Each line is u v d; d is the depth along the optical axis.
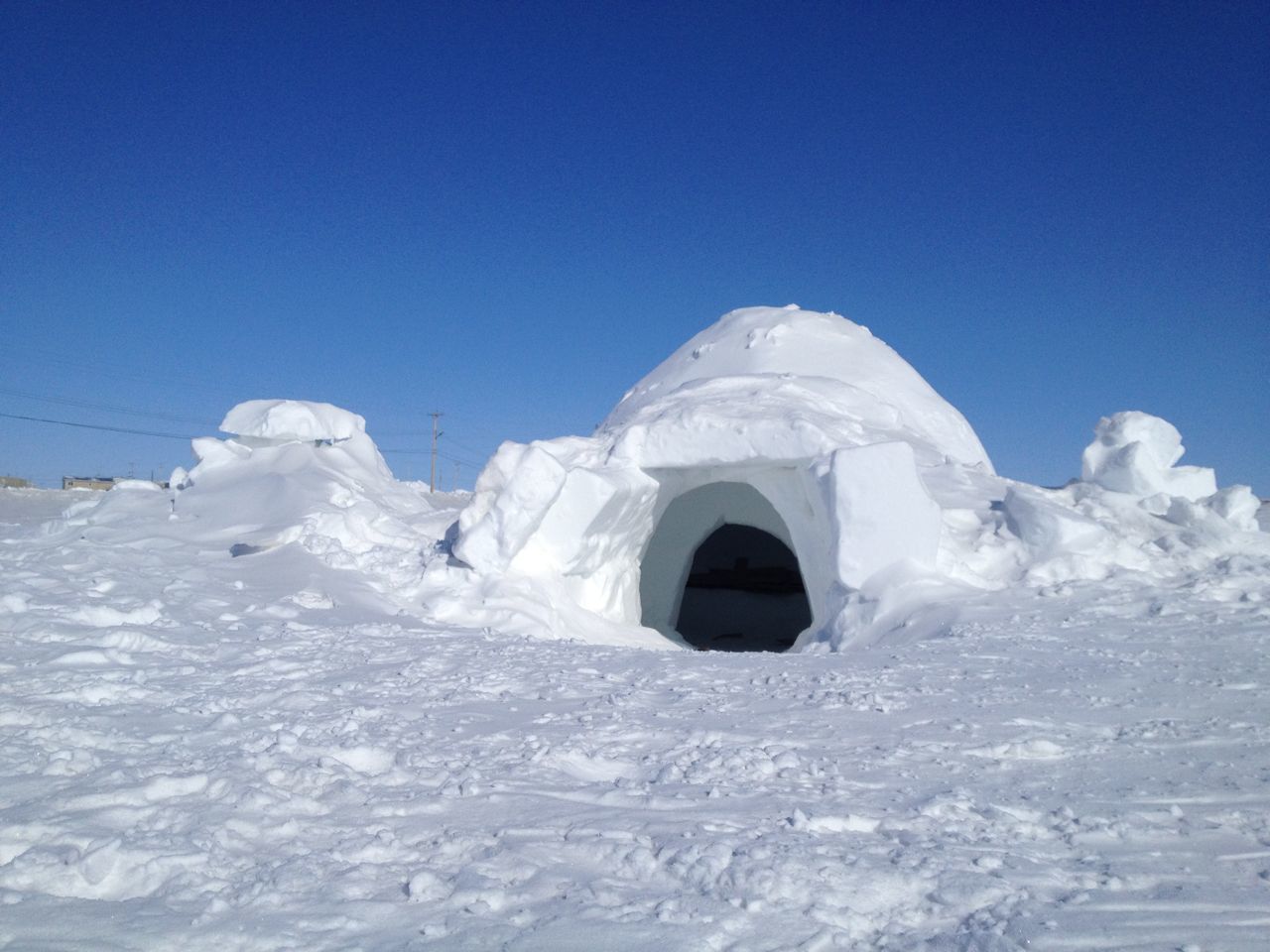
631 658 7.72
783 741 5.07
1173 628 7.88
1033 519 10.26
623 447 12.28
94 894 3.22
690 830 3.71
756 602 19.73
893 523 9.77
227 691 6.16
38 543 12.73
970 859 3.41
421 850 3.56
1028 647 7.43
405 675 6.76
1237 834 3.72
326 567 11.32
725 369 15.61
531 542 11.16
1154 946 2.78
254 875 3.32
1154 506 11.27
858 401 13.73
